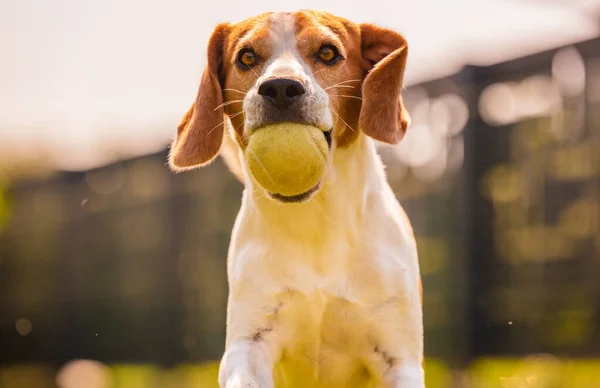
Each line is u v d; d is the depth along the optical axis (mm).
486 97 7828
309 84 3570
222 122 3945
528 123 7605
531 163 7594
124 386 10695
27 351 13945
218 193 10484
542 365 7590
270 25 3834
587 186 7270
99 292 12922
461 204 7887
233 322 3871
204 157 3932
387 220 3934
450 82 7980
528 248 7645
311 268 3828
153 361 11789
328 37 3787
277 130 3490
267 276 3828
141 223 11984
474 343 7875
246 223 3934
